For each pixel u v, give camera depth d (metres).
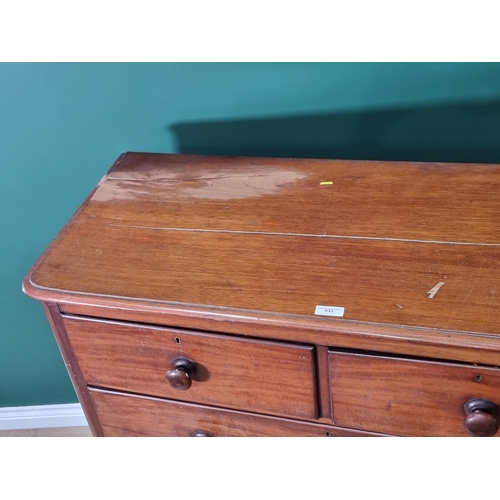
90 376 0.97
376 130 1.21
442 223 0.91
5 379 1.59
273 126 1.21
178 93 1.18
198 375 0.90
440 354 0.76
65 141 1.24
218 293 0.83
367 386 0.82
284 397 0.88
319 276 0.84
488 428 0.78
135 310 0.83
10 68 1.14
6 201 1.32
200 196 1.02
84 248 0.93
